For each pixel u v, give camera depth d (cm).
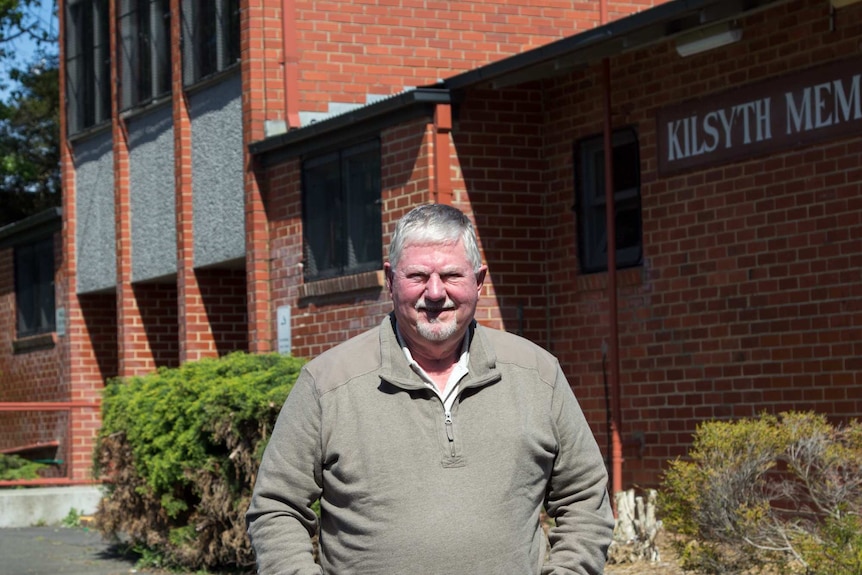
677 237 1061
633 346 1109
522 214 1208
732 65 1005
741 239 995
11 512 1539
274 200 1385
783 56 959
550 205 1212
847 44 905
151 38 1667
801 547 717
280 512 376
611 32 970
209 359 1062
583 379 1171
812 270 933
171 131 1631
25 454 2098
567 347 1192
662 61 1078
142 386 1111
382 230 1212
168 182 1642
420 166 1166
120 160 1748
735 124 1002
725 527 748
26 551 1239
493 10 1473
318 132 1271
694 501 757
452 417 369
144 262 1708
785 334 955
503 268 1198
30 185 2931
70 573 1074
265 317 1391
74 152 1925
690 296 1046
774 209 965
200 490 1006
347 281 1248
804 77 940
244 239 1446
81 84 1889
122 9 1744
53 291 2059
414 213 377
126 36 1734
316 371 378
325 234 1305
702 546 764
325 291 1283
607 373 1141
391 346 375
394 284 376
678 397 1059
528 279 1208
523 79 1112
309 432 372
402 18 1438
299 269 1341
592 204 1169
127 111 1727
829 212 920
